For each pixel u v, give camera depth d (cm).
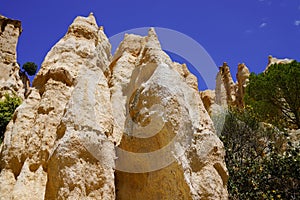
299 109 1756
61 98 578
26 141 550
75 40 704
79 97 524
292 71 1780
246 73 3112
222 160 527
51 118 553
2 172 532
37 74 645
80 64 657
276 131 1221
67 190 450
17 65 2803
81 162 471
